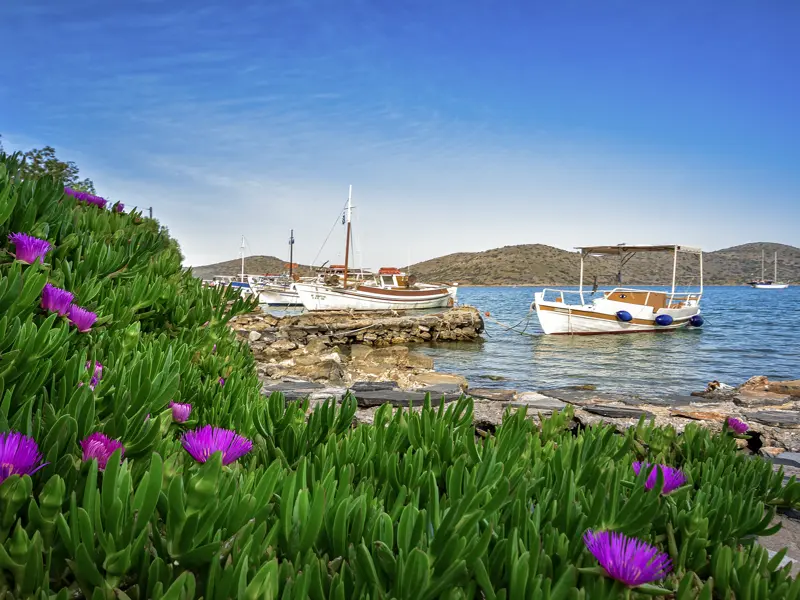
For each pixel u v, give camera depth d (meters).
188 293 3.96
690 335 37.19
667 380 19.70
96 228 3.54
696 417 6.32
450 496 1.60
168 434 1.94
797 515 3.10
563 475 1.87
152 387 1.73
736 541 2.00
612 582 1.29
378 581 1.26
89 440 1.43
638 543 1.45
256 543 1.24
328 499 1.50
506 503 1.69
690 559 1.81
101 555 1.15
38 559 1.07
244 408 2.48
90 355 2.21
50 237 2.88
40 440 1.46
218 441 1.43
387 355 24.05
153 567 1.13
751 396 9.61
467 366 24.06
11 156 3.55
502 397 8.18
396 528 1.54
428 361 22.67
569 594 1.24
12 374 1.57
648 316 37.81
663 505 1.96
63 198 3.58
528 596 1.24
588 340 35.12
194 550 1.16
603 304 37.25
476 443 2.34
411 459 1.98
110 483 1.15
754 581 1.54
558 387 17.83
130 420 1.62
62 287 2.37
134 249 3.58
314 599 1.20
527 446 2.43
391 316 39.25
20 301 1.76
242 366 4.04
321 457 1.97
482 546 1.31
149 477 1.17
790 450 5.39
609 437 2.56
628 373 21.55
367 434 2.35
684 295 42.00
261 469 1.71
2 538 1.14
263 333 32.75
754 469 3.03
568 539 1.52
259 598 1.10
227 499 1.24
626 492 2.02
